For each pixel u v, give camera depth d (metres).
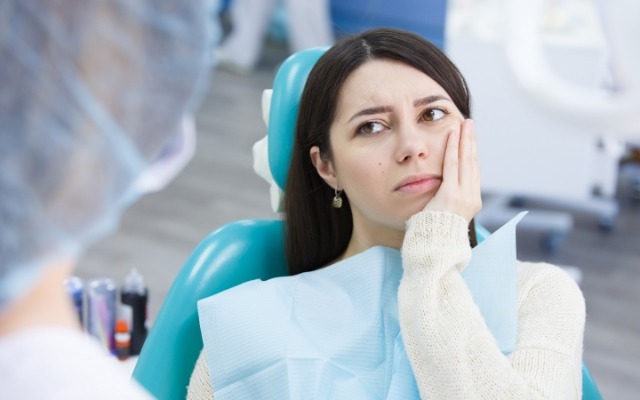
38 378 0.55
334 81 1.36
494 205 3.64
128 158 0.58
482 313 1.32
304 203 1.49
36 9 0.54
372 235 1.41
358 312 1.35
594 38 3.30
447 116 1.35
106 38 0.55
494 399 1.20
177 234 3.58
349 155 1.35
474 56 3.36
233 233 1.51
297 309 1.36
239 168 4.23
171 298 1.44
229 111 4.90
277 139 1.49
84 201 0.56
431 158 1.32
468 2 3.58
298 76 1.48
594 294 3.29
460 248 1.28
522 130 3.44
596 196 3.96
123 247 3.44
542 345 1.30
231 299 1.36
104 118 0.56
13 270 0.55
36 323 0.58
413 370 1.25
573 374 1.32
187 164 4.20
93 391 0.56
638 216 3.91
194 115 4.79
